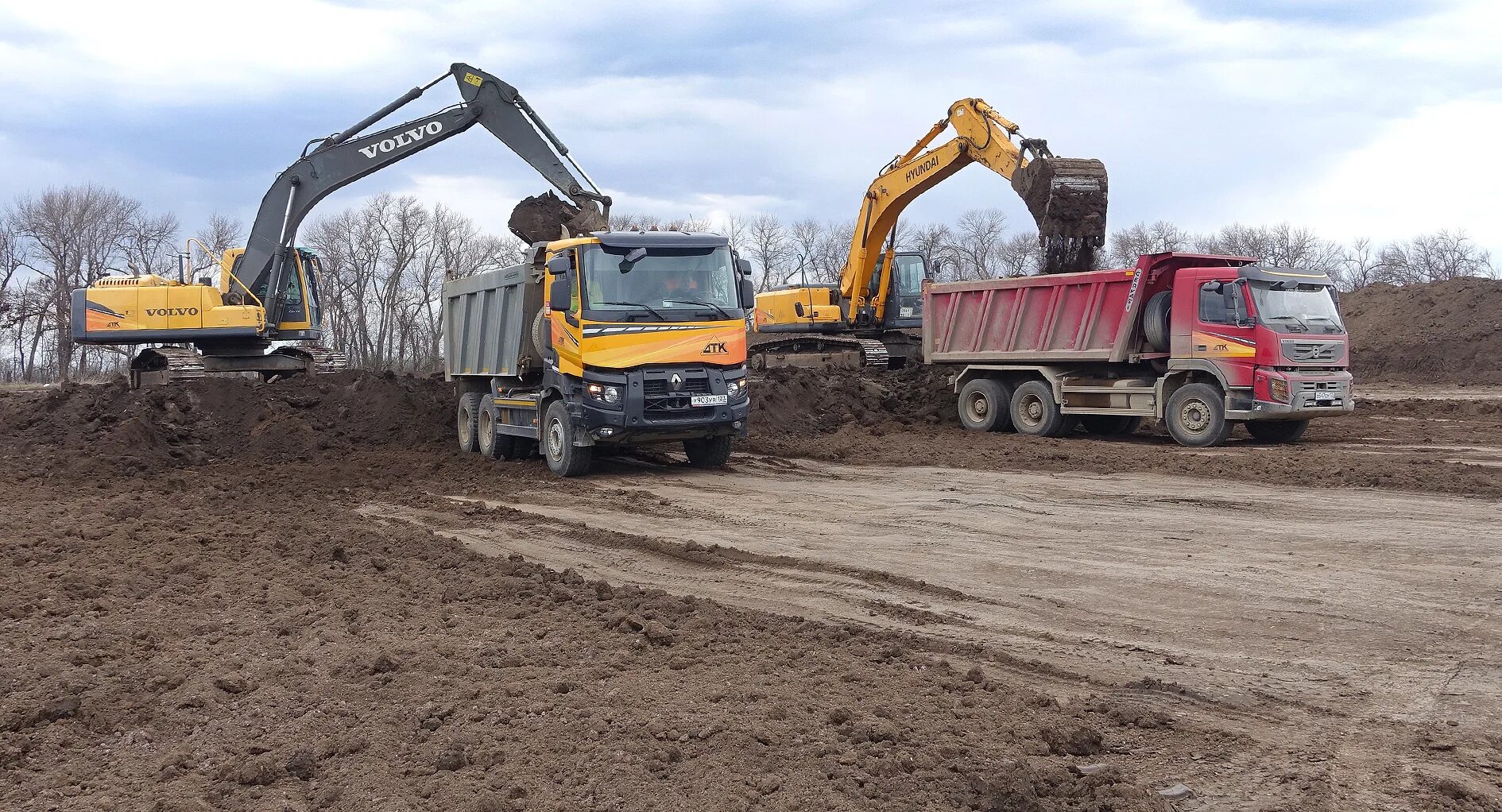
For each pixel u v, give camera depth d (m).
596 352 13.80
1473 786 4.58
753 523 11.03
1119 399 17.67
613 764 4.69
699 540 10.14
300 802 4.49
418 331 56.06
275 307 23.16
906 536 10.20
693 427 14.19
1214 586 8.08
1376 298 36.81
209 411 18.50
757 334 31.48
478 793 4.48
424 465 16.05
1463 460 15.01
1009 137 21.91
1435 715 5.43
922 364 26.84
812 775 4.56
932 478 14.27
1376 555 8.99
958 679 5.92
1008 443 17.50
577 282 14.02
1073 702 5.66
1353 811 4.36
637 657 6.37
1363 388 29.52
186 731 5.34
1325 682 5.97
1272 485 12.89
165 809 4.41
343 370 25.69
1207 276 16.48
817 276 63.09
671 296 14.22
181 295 22.39
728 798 4.37
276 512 12.00
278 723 5.37
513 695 5.64
